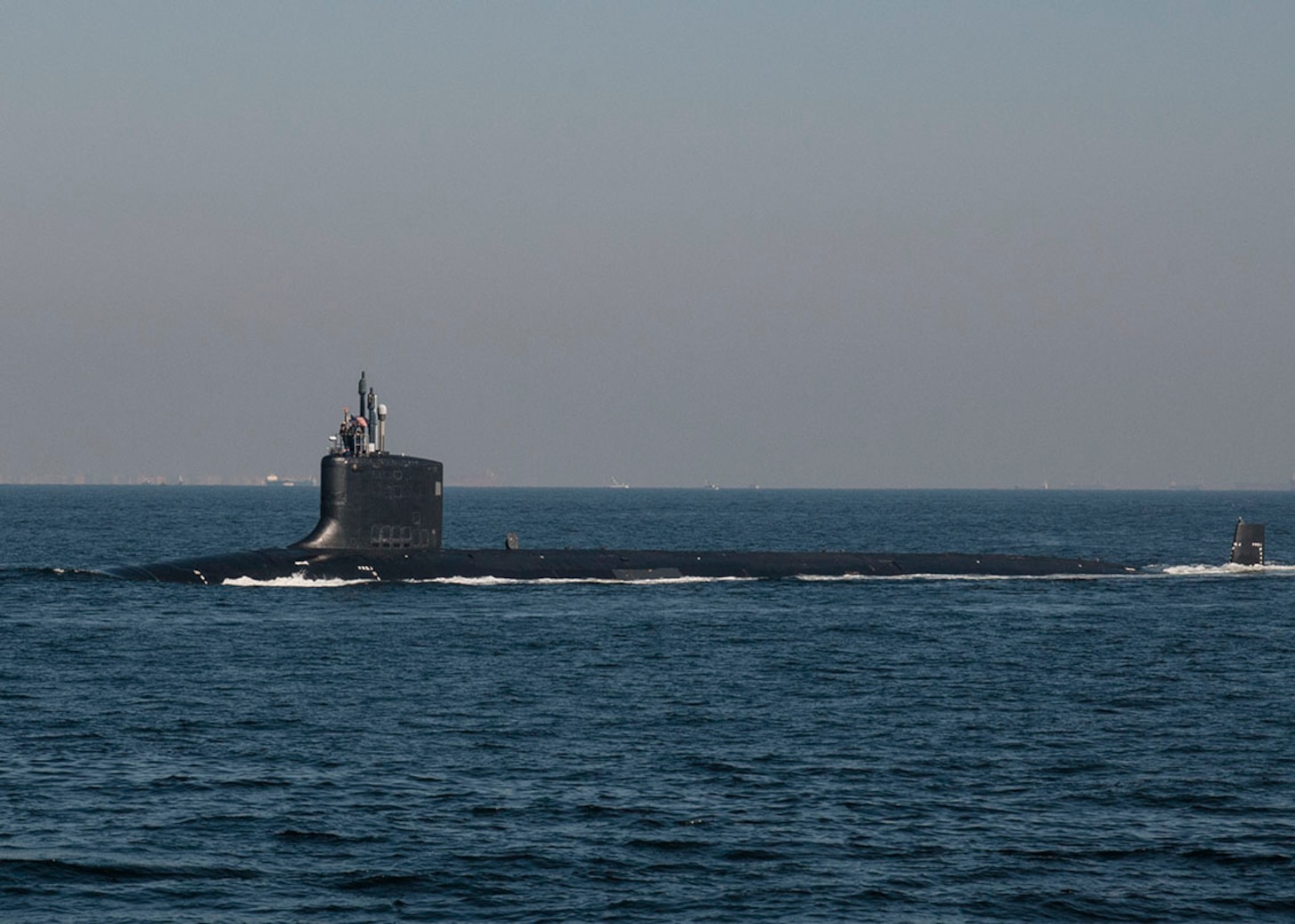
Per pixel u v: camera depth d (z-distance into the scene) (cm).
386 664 19888
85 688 17912
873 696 18288
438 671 19425
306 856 11512
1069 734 16100
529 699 17650
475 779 13700
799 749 15150
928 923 10344
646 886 10975
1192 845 12025
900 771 14262
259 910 10431
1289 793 13638
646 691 18350
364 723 16112
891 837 12150
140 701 17125
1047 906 10681
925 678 19675
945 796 13388
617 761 14500
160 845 11688
